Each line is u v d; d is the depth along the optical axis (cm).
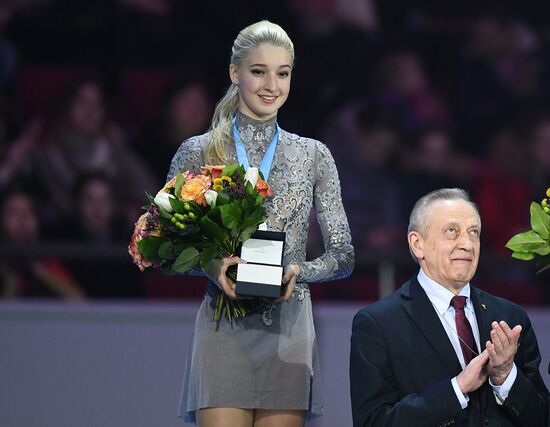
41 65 2602
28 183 2488
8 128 2539
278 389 1276
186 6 2655
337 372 1809
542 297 2294
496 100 2670
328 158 1340
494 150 2634
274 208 1295
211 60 2650
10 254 1942
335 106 2666
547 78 2686
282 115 2670
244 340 1273
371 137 2616
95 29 2623
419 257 1297
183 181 1219
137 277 2242
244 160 1301
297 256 1302
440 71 2689
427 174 2600
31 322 1802
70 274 2208
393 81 2672
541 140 2638
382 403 1241
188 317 1808
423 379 1254
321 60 2683
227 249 1232
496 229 2573
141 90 2602
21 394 1781
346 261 1317
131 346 1794
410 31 2698
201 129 2605
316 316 1830
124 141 2558
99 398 1781
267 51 1284
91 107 2566
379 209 2573
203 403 1266
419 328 1271
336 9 2686
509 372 1228
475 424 1234
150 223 1216
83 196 2484
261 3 2680
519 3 2708
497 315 1300
